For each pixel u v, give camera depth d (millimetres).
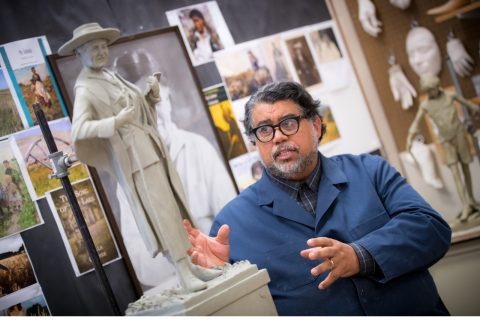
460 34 3158
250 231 1378
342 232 1289
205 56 2531
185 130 2354
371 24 3154
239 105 2596
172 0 2479
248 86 2648
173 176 1034
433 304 1248
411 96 3207
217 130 2471
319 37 3000
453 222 3070
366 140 3062
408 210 1307
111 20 2248
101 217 2016
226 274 1022
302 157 1318
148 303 979
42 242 1865
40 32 2031
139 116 990
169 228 948
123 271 2029
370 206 1328
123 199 2086
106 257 1990
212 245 1192
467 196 3070
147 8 2381
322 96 2947
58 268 1878
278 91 1348
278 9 2869
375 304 1187
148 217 959
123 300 1996
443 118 3053
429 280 1290
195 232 1171
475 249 2807
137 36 2283
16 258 1798
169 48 2391
